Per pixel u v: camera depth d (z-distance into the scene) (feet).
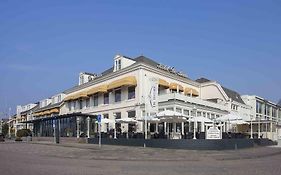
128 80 149.69
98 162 66.08
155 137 114.21
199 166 59.21
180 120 113.80
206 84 187.42
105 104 171.12
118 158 74.02
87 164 61.41
